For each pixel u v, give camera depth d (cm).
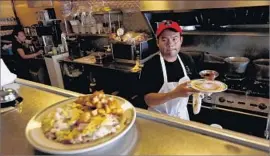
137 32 294
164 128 73
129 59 272
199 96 115
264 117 184
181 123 74
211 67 240
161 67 146
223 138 65
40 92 107
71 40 346
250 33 206
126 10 296
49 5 374
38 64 372
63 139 63
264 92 187
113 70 272
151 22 238
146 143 66
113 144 66
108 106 73
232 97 196
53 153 59
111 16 315
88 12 322
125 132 65
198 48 254
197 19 221
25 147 68
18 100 99
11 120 84
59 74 346
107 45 322
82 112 72
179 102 134
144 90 152
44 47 371
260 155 58
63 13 358
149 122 77
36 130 70
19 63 385
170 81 146
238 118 199
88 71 311
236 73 213
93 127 65
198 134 68
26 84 117
